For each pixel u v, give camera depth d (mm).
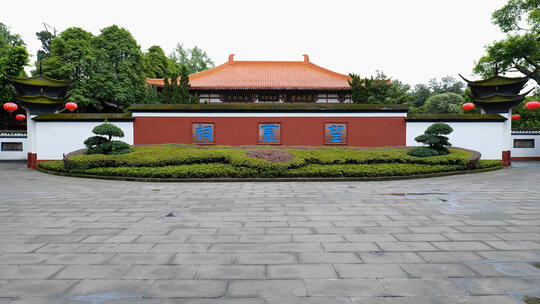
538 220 5020
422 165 11484
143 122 15438
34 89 15414
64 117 15000
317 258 3354
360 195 7457
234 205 6297
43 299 2447
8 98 21641
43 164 13469
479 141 15102
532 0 19672
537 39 20297
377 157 11797
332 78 27609
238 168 10508
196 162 11539
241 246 3762
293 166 10711
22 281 2781
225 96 26188
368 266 3123
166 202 6621
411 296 2490
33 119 14867
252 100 26031
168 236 4172
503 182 9688
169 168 10711
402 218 5172
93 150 12336
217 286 2676
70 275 2914
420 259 3314
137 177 10375
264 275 2908
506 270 3018
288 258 3355
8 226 4691
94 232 4371
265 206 6188
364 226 4672
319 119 15609
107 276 2887
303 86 25203
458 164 11805
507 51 20266
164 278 2840
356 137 15523
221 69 29281
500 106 15469
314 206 6172
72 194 7688
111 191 8156
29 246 3764
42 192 8008
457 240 3977
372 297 2473
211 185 9273
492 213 5531
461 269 3043
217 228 4578
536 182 9656
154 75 32719
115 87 23875
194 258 3355
